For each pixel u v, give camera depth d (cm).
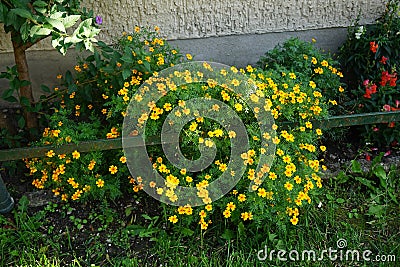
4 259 217
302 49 278
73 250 225
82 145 228
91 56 256
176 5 274
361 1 294
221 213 236
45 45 271
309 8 290
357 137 292
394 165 272
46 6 222
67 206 243
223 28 287
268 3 283
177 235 231
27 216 238
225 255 224
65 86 277
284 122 239
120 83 245
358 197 257
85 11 246
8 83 279
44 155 229
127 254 223
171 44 288
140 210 245
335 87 279
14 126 285
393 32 290
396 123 273
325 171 268
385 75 269
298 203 218
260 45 299
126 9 270
